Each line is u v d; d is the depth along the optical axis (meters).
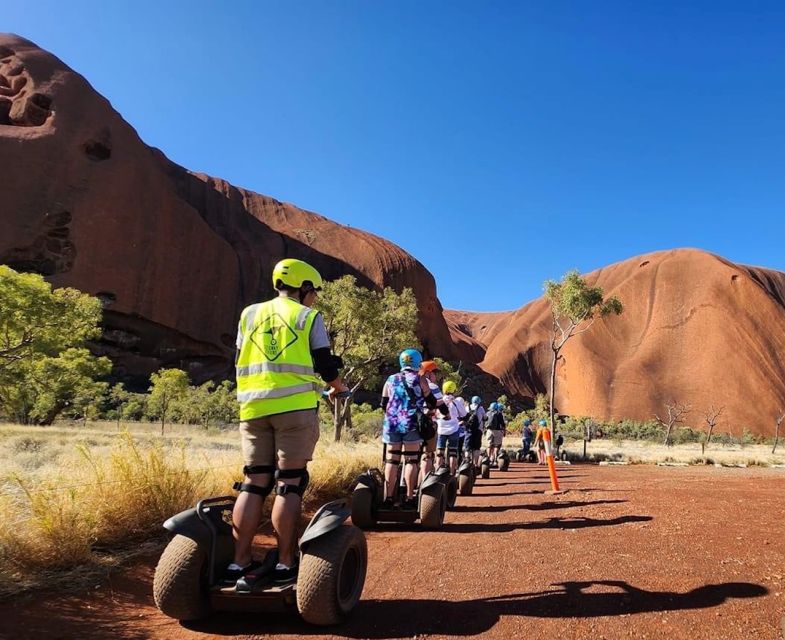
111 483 5.08
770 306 188.62
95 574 4.04
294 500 3.28
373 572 4.52
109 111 108.50
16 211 88.06
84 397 36.44
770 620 3.20
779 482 12.20
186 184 144.75
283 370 3.31
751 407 165.50
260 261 132.12
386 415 6.92
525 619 3.31
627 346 198.50
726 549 5.01
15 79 103.06
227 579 3.26
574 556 4.90
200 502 3.37
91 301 23.33
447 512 8.14
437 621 3.32
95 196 95.56
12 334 21.89
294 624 3.29
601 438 88.75
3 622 3.10
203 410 52.16
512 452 29.36
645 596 3.67
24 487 4.45
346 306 29.91
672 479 13.40
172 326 100.56
